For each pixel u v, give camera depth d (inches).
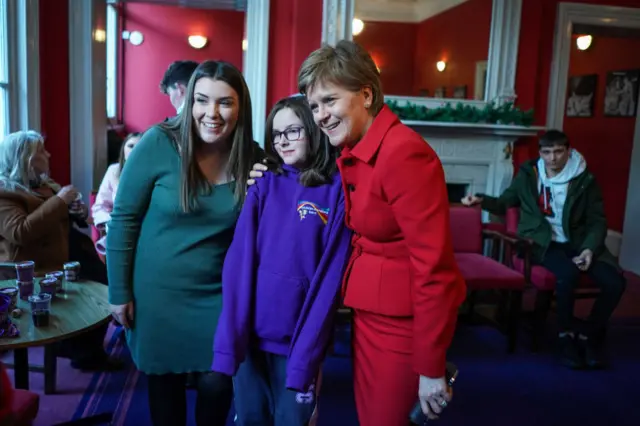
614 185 236.1
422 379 53.5
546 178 140.1
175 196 63.6
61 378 110.0
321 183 60.6
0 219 98.9
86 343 111.3
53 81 151.7
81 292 89.7
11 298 80.4
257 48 168.7
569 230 137.3
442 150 179.6
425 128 175.0
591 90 245.9
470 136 179.8
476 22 179.9
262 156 69.7
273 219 60.9
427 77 180.1
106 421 93.0
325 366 121.4
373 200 54.2
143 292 65.3
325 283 59.2
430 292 51.3
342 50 53.0
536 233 139.1
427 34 178.2
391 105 171.0
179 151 64.4
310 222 59.4
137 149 64.7
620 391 115.9
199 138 64.8
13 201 101.0
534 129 177.2
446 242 51.3
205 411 69.5
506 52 181.8
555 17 188.9
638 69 221.8
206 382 68.1
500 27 180.4
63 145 154.7
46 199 109.9
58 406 99.0
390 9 174.9
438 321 51.6
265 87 170.1
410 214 51.2
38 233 101.3
